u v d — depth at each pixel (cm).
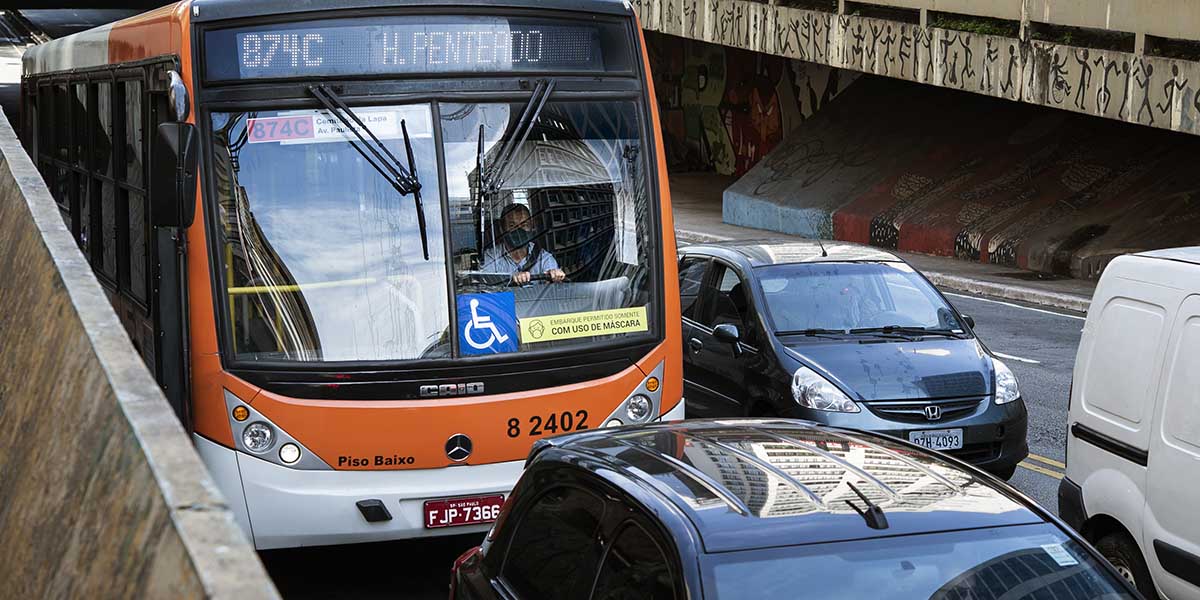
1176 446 631
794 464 466
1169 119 2005
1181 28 1969
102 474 302
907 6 2630
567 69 775
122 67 876
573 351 756
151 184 682
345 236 728
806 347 1001
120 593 243
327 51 735
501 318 744
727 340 1022
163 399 313
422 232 737
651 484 441
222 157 717
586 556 448
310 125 730
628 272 779
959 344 1020
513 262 752
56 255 558
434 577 802
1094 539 708
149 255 793
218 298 710
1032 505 447
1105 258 2350
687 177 4400
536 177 761
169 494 237
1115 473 678
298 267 720
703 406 1075
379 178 736
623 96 786
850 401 948
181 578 209
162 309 717
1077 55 2191
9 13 10588
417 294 732
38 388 473
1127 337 676
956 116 3212
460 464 733
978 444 964
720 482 443
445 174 743
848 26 2805
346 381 717
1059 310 2098
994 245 2598
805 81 3941
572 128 772
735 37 3234
